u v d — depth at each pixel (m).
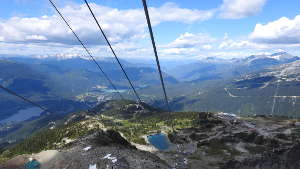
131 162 65.38
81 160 64.00
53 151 71.81
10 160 68.50
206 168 190.75
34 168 65.00
